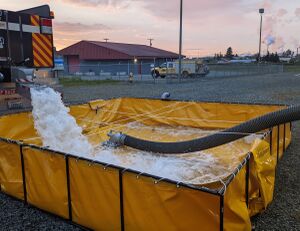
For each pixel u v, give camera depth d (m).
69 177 3.32
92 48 39.28
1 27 7.29
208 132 6.60
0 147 4.00
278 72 38.19
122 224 3.01
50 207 3.57
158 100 7.46
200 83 21.94
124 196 2.96
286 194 4.08
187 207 2.66
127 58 37.28
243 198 3.07
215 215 2.54
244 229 2.83
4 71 7.31
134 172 2.86
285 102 11.97
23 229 3.34
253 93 15.10
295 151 5.82
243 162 3.05
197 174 4.42
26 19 7.73
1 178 4.10
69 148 5.49
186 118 7.15
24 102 7.12
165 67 30.09
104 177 3.05
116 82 23.89
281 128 5.42
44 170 3.53
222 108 6.75
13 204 3.89
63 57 41.69
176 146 4.20
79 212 3.32
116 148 5.49
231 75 31.88
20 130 5.62
